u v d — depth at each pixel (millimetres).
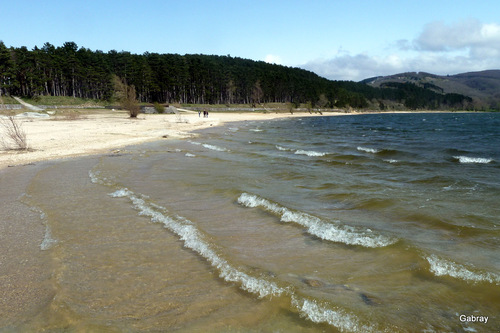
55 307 4141
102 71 99938
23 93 87375
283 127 48719
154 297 4445
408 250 5852
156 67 106750
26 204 9047
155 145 23234
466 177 12766
